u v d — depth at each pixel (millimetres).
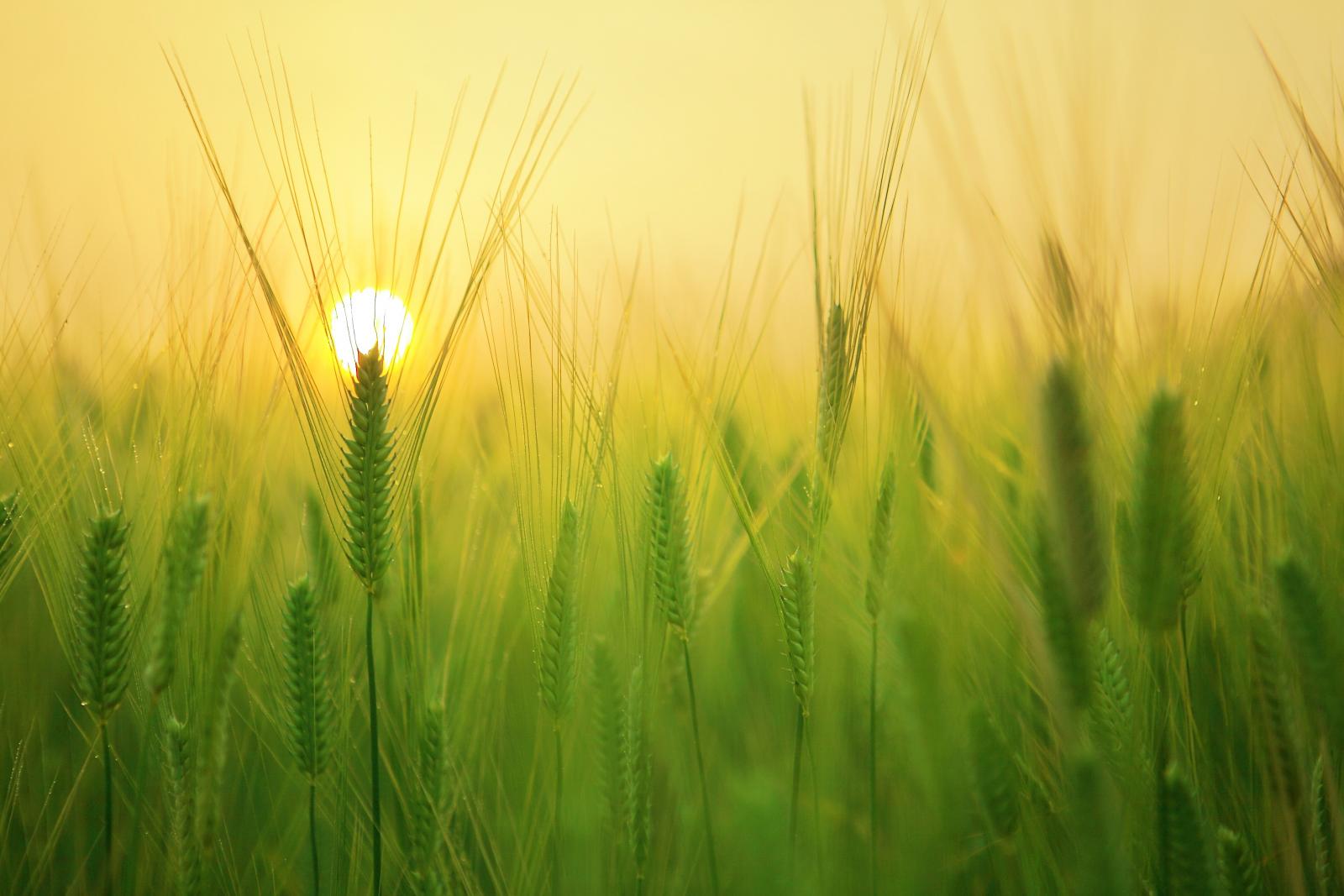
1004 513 724
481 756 734
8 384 757
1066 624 610
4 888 710
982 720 666
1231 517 736
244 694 750
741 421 843
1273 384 730
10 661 756
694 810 722
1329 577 687
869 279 714
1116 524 680
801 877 678
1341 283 708
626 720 699
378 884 664
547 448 769
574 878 714
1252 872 642
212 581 692
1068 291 645
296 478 820
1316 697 645
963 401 804
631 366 792
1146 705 678
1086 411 610
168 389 722
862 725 745
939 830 693
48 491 731
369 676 667
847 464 763
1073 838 671
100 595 658
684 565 697
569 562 698
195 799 664
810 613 685
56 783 740
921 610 713
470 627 754
